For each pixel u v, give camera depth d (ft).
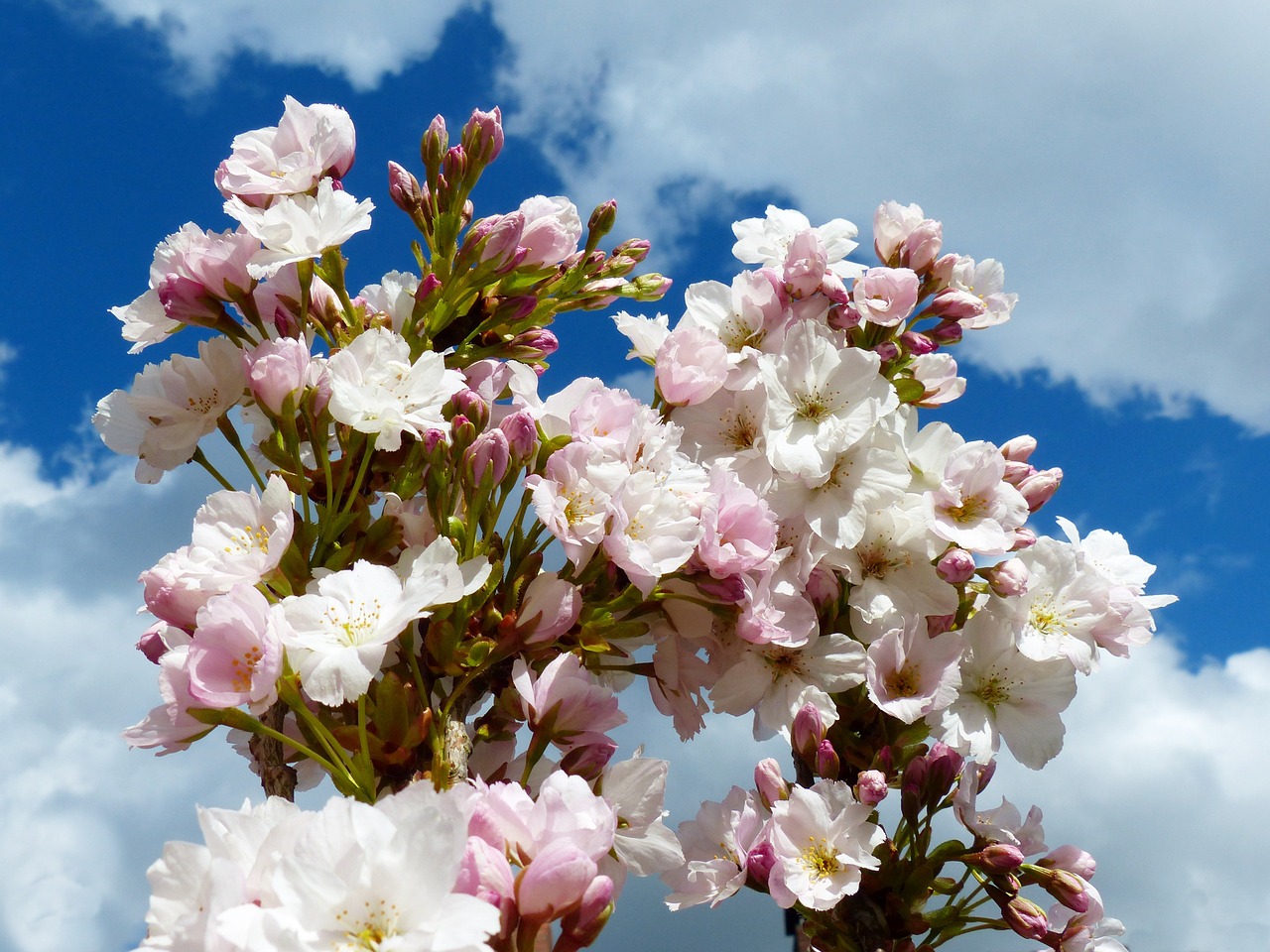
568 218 1.97
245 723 1.62
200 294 1.81
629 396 1.88
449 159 1.90
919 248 2.11
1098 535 2.18
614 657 2.00
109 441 1.84
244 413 1.97
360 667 1.58
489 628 1.76
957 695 1.97
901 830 1.90
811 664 1.96
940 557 1.98
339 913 1.41
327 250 1.87
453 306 1.89
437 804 1.44
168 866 1.45
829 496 1.99
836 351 2.01
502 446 1.73
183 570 1.66
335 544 1.77
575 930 1.49
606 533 1.77
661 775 1.74
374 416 1.73
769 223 2.21
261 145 1.88
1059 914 1.93
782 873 1.83
